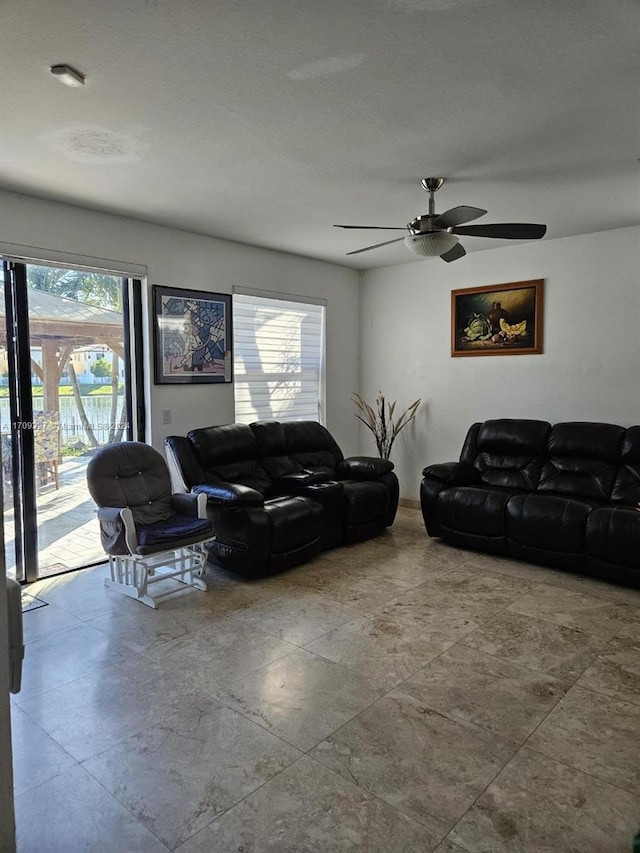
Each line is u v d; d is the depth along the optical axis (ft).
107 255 13.12
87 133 8.73
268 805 5.77
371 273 20.16
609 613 10.48
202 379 15.40
